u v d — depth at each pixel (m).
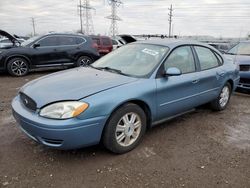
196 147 3.71
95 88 3.18
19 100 3.51
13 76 9.56
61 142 2.93
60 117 2.89
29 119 2.99
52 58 10.14
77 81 3.44
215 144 3.82
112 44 15.72
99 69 4.11
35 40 9.90
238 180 2.94
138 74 3.74
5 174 2.94
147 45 4.36
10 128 4.22
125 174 2.99
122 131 3.38
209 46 4.98
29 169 3.05
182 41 4.46
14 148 3.53
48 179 2.87
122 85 3.36
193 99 4.37
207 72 4.61
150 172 3.05
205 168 3.16
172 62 4.02
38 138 3.03
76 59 10.66
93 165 3.16
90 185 2.79
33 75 9.91
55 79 3.61
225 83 5.18
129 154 3.45
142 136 3.71
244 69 6.66
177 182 2.87
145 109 3.66
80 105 2.94
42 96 3.09
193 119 4.84
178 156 3.43
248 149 3.69
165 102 3.85
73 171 3.03
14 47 9.62
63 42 10.38
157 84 3.68
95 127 3.05
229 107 5.68
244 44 8.57
